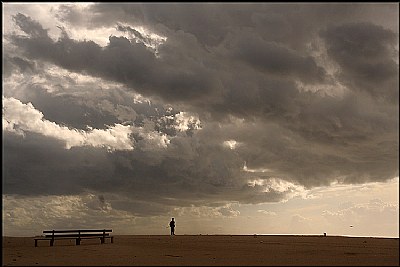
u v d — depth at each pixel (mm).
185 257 30219
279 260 27578
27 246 43375
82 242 51344
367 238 55344
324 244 43125
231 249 37219
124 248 38906
